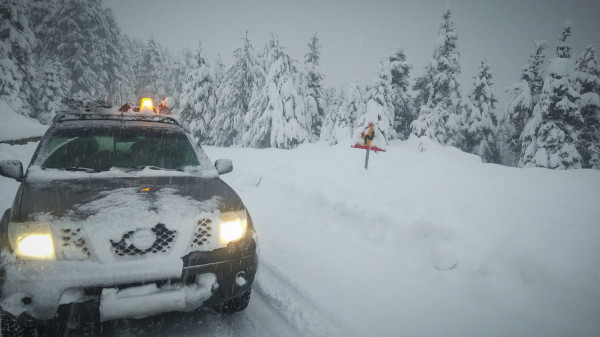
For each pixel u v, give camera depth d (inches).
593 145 995.3
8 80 1010.1
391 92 1005.2
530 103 1066.1
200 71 1112.8
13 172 122.6
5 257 89.8
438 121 1087.0
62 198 104.7
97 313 91.7
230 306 126.6
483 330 121.9
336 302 139.2
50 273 88.7
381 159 409.4
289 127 1037.8
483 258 157.3
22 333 98.0
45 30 1507.1
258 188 318.7
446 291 146.3
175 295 98.0
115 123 157.5
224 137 1231.5
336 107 1285.7
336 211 238.4
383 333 120.6
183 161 145.7
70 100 163.5
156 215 100.7
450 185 273.4
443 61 1114.7
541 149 927.0
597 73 1019.9
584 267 135.9
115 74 1692.9
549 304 128.2
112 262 93.0
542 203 211.8
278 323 125.5
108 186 116.4
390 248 185.8
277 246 193.0
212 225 107.0
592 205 208.4
